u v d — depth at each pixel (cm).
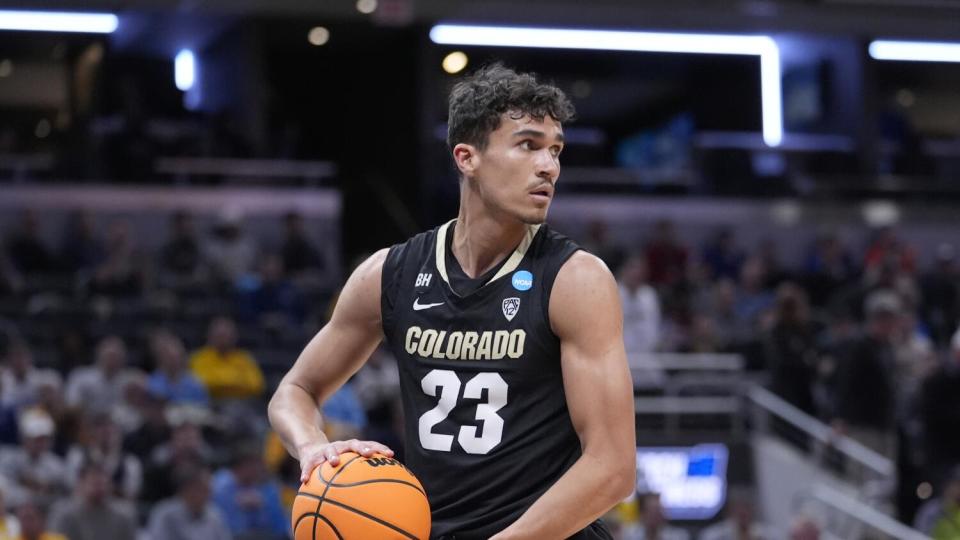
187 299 2623
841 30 3647
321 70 4181
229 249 2856
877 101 3862
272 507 1684
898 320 2438
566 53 4109
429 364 539
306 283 2792
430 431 537
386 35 3800
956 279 3127
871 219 3653
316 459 526
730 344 2445
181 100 3853
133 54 3925
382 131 3959
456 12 3400
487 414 527
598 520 558
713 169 3662
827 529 2056
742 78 4203
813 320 2631
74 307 2422
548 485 527
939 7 3403
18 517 1457
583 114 4947
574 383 513
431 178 3644
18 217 3175
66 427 1781
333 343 577
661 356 2358
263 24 3644
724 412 2295
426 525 515
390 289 557
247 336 2433
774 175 3656
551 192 527
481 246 538
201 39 3844
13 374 1955
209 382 2119
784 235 3603
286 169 3481
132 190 3288
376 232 3828
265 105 3728
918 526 1886
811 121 4009
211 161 3403
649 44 3878
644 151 4759
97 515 1541
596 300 515
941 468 2012
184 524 1559
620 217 3541
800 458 2214
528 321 524
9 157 3447
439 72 4006
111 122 3631
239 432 1950
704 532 2142
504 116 524
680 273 2930
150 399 1816
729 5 3366
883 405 2130
